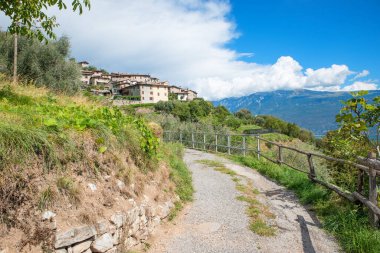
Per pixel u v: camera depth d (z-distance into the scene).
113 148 5.08
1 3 5.80
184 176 8.09
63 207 3.65
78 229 3.54
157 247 4.73
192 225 5.63
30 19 6.20
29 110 5.17
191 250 4.64
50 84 20.16
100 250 3.74
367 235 4.42
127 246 4.31
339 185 7.29
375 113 5.97
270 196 7.42
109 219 4.03
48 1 5.74
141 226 4.75
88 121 4.82
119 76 123.12
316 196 6.75
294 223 5.63
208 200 7.09
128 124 6.28
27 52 20.53
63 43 23.83
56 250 3.29
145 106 66.12
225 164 11.67
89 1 5.50
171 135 19.55
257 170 10.66
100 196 4.23
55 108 6.03
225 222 5.73
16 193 3.32
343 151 6.72
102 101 11.14
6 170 3.33
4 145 3.45
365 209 5.34
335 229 5.13
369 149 6.32
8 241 3.03
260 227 5.41
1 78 9.02
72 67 22.16
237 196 7.34
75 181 4.03
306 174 8.70
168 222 5.64
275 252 4.53
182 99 122.94
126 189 4.84
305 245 4.72
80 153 4.34
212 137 17.64
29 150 3.67
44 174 3.70
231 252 4.56
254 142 17.41
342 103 6.30
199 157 13.70
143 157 6.06
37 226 3.28
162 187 6.28
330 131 7.64
